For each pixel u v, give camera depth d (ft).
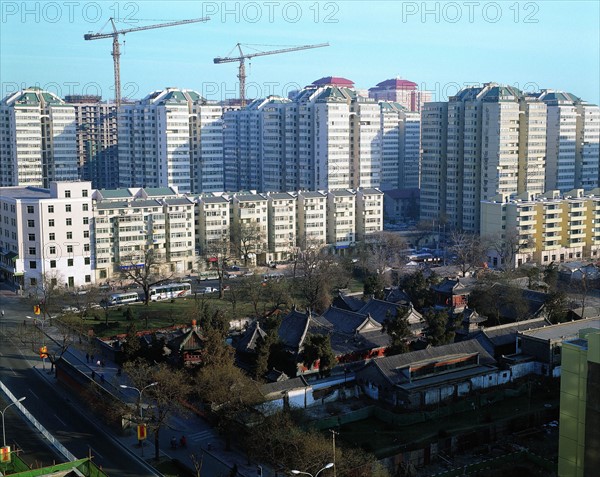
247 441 491.31
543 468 488.85
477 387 617.21
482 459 512.22
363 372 612.29
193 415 568.82
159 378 534.37
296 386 579.07
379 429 550.36
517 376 647.56
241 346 655.76
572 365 383.04
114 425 550.36
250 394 517.55
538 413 571.28
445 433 535.19
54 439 516.32
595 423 372.17
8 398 606.55
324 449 450.30
